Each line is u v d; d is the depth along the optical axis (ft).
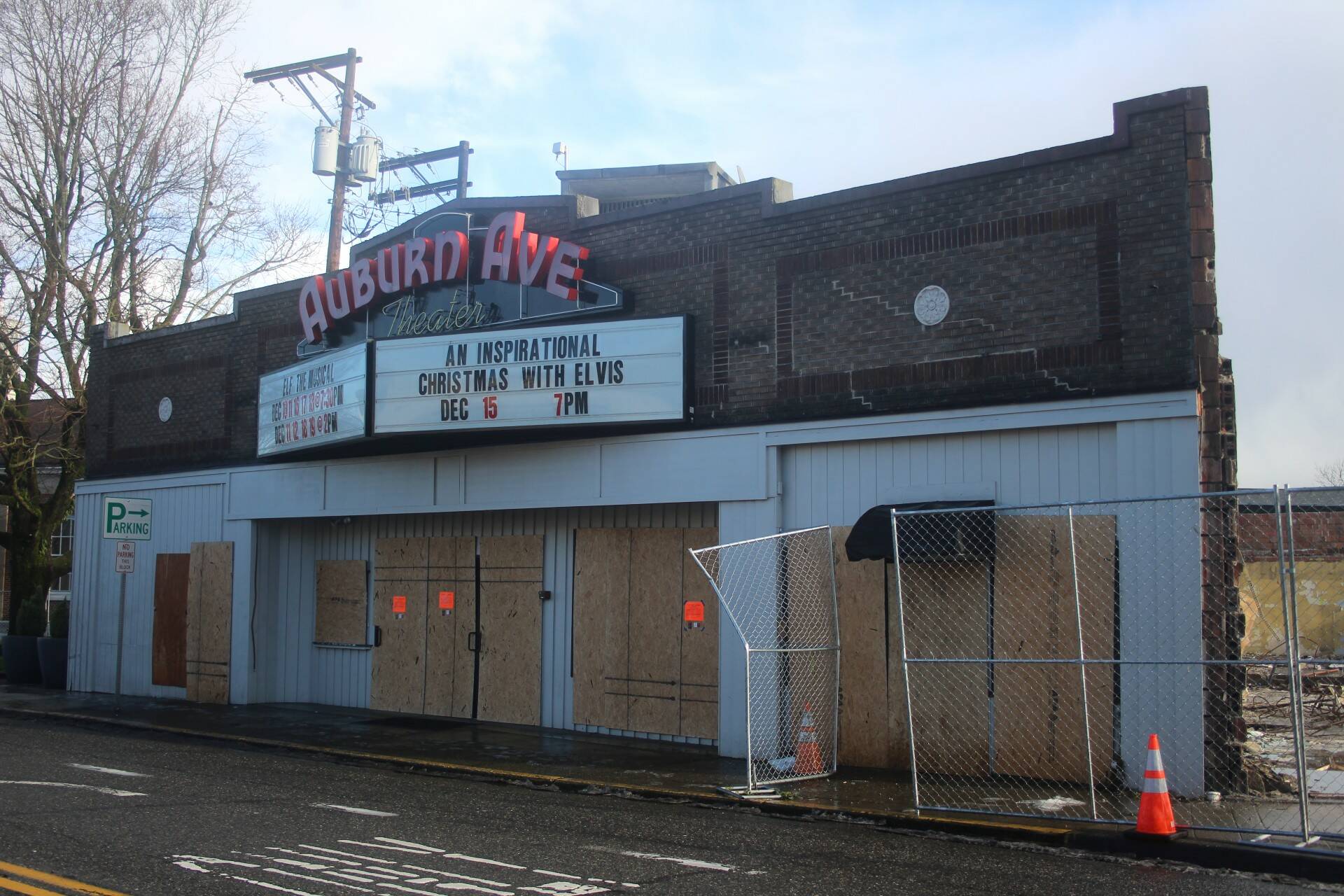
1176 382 38.45
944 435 43.50
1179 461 38.14
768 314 48.29
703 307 50.29
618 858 29.37
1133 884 27.09
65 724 62.03
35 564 92.17
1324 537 55.21
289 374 64.23
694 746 51.08
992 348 42.37
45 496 113.80
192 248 104.01
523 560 58.75
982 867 28.99
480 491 57.62
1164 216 39.24
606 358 51.29
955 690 42.32
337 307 62.90
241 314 71.15
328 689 68.08
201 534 72.33
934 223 44.21
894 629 43.96
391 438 57.16
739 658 48.06
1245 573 53.26
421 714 62.69
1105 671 39.27
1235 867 28.94
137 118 97.45
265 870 26.94
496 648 59.52
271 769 45.50
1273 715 57.36
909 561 41.96
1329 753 45.32
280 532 70.33
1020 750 40.68
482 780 44.04
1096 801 36.47
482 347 54.13
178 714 63.82
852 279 46.09
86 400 86.48
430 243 58.49
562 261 53.36
